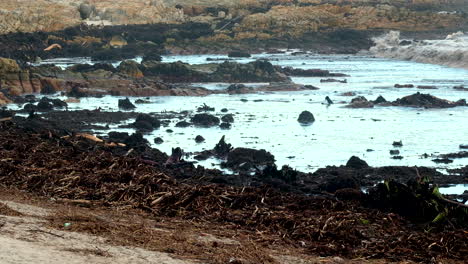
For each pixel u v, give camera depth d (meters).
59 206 20.47
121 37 101.62
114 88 62.62
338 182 28.06
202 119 46.59
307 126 45.97
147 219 19.97
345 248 18.11
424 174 31.98
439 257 17.92
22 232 16.02
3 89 59.88
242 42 107.75
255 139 41.16
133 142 37.16
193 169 30.59
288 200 22.88
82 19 109.88
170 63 71.69
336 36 112.50
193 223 19.89
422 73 79.12
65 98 59.00
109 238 16.58
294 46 109.00
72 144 32.53
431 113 51.84
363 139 41.50
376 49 105.25
